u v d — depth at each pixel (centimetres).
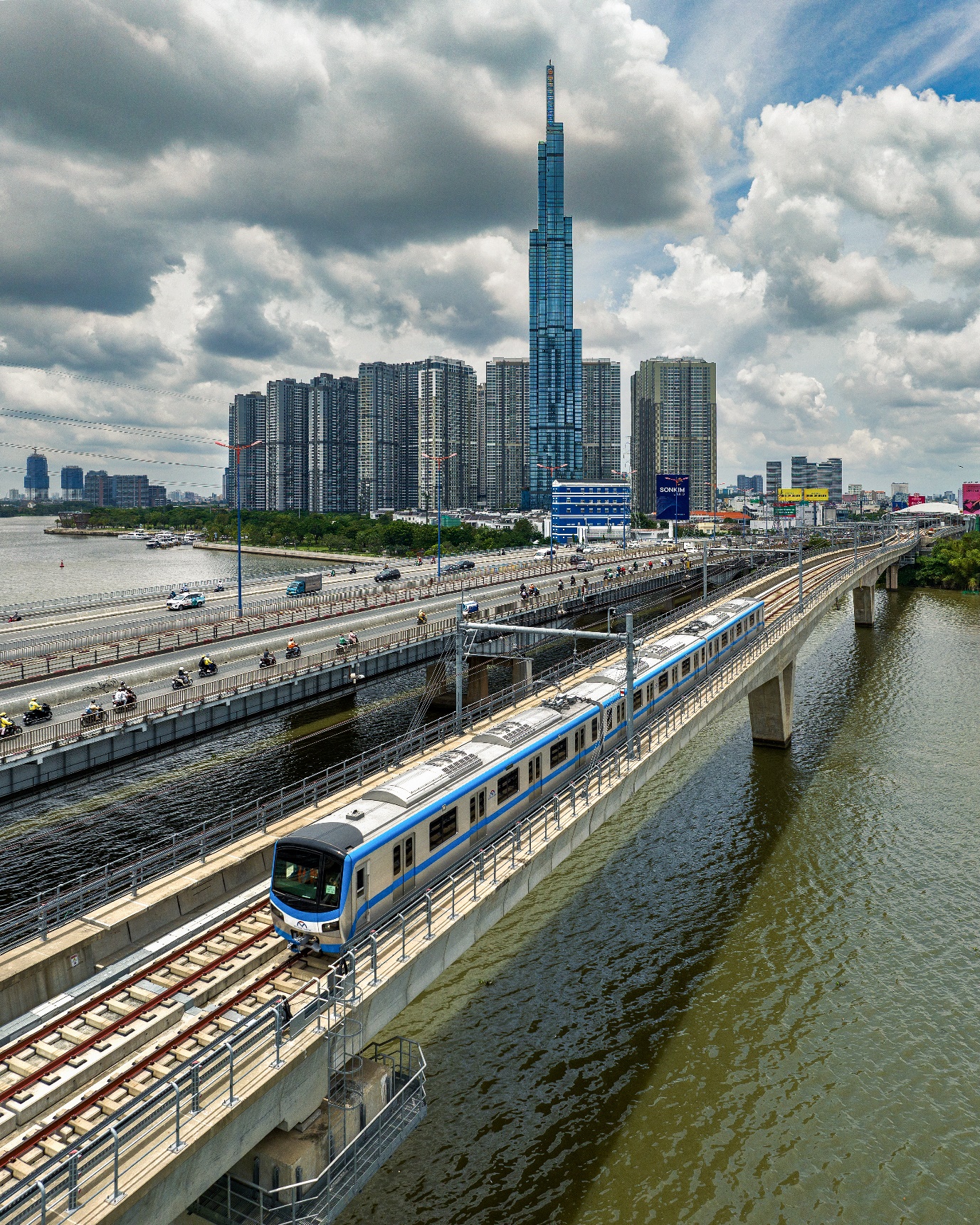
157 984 2420
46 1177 1505
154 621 8762
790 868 4894
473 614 8206
